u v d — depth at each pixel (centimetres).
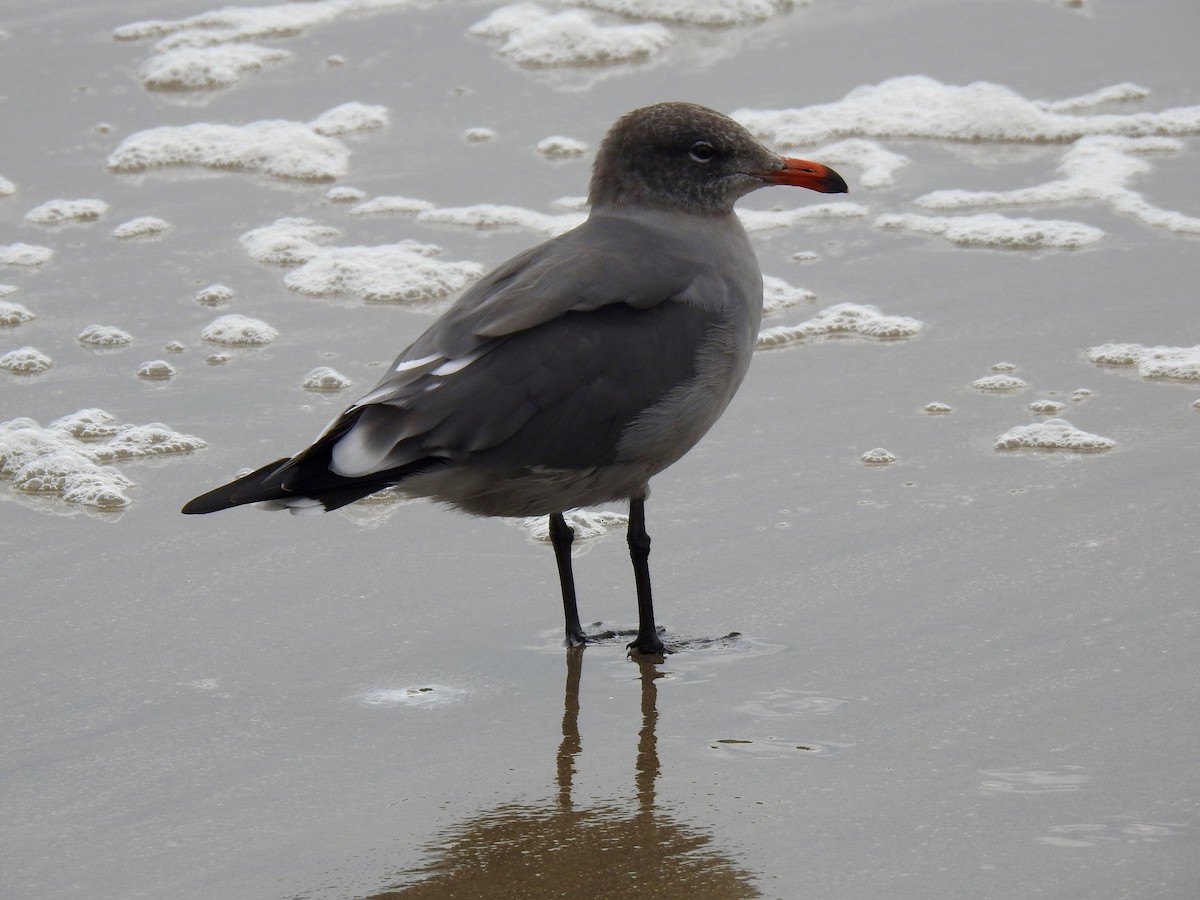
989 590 1041
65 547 1153
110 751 893
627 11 2542
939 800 808
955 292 1592
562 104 2191
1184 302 1524
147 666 990
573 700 946
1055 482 1193
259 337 1535
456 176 1958
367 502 1235
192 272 1714
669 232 1040
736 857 769
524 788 847
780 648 995
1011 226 1742
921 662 962
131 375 1461
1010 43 2361
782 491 1209
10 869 778
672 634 1022
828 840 779
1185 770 820
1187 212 1759
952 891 728
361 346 1513
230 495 915
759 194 1909
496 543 1164
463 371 935
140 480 1264
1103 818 781
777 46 2403
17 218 1873
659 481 1241
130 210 1900
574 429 954
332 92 2273
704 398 998
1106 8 2509
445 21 2592
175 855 788
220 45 2486
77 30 2597
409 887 753
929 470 1228
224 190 1969
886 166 1962
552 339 952
